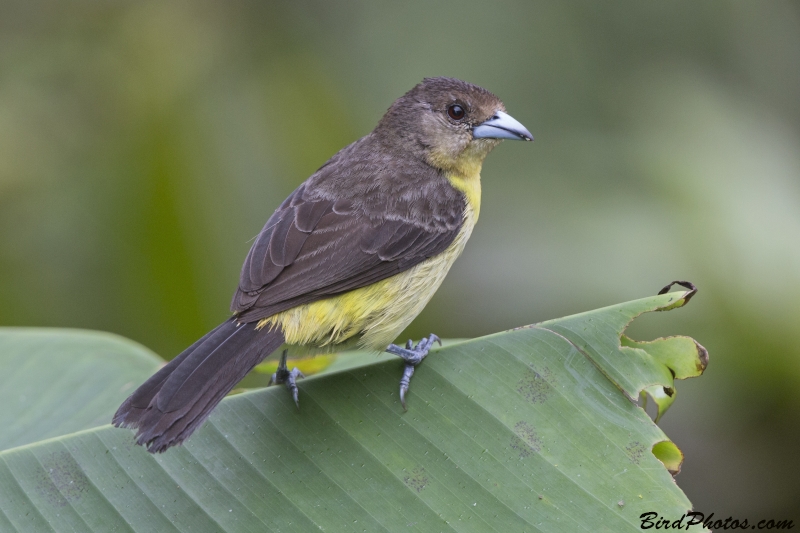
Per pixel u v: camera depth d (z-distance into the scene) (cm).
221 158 1118
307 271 727
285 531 607
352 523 610
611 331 674
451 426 653
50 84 1242
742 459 1073
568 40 1275
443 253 823
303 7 1274
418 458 640
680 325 1043
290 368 761
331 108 1192
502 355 680
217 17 1258
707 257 1056
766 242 1058
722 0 1302
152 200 1098
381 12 1271
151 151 1130
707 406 1059
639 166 1163
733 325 1033
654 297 682
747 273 1043
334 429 659
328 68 1235
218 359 640
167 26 1256
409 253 784
